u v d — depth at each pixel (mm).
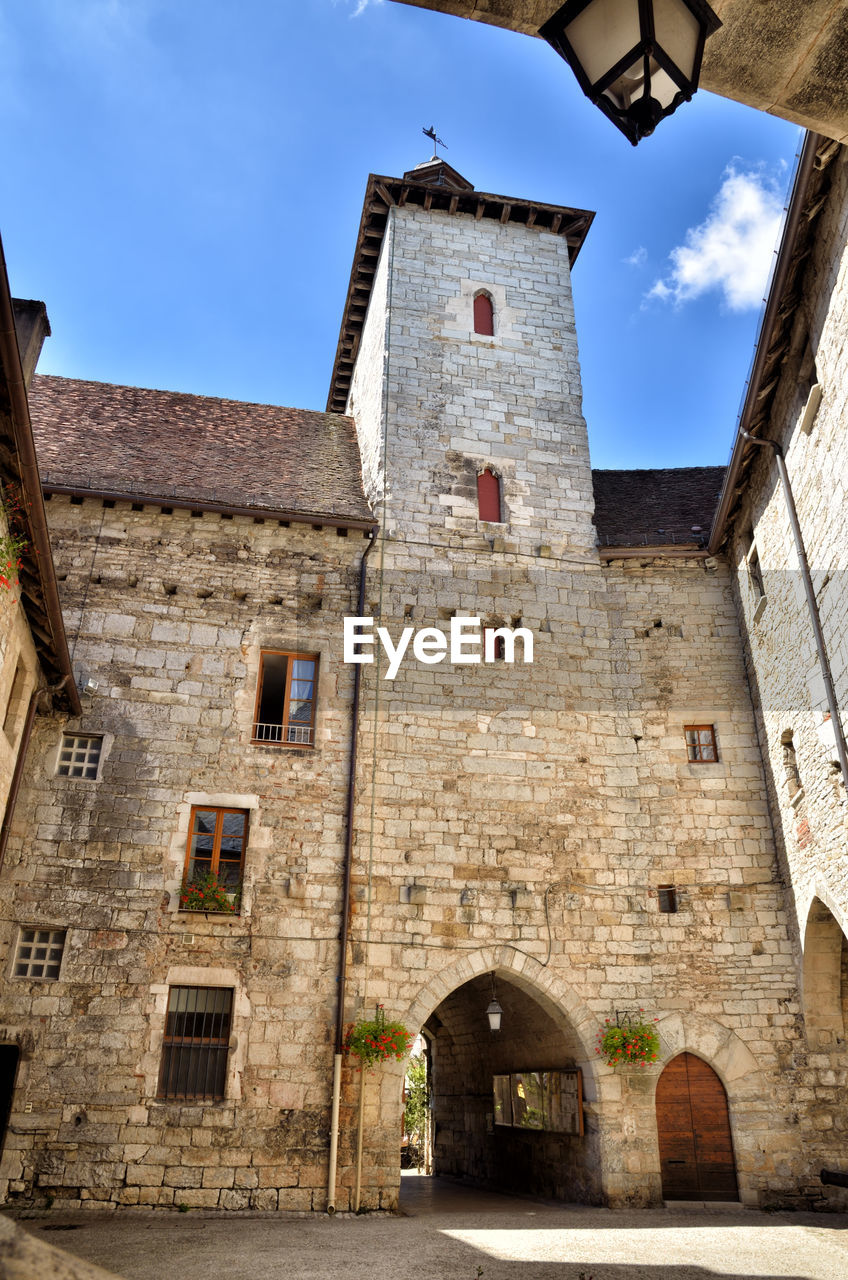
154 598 14172
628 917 13734
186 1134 11484
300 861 13062
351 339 20906
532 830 14000
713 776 14625
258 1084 11859
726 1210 12102
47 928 12078
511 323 18328
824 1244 9422
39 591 10453
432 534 15773
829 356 10930
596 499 18797
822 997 13141
